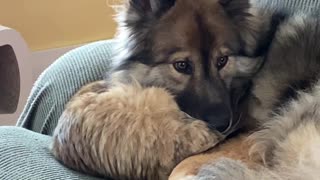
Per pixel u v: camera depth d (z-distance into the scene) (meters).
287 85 0.64
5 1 1.29
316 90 0.59
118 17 0.74
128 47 0.72
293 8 0.72
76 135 0.60
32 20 1.33
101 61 0.79
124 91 0.62
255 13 0.73
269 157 0.55
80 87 0.76
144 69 0.71
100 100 0.61
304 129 0.54
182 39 0.69
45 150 0.64
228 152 0.58
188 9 0.70
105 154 0.59
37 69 1.35
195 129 0.60
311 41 0.65
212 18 0.70
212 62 0.70
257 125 0.65
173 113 0.61
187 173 0.54
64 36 1.37
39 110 0.78
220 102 0.68
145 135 0.59
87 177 0.59
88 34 1.40
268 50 0.70
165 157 0.59
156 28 0.71
